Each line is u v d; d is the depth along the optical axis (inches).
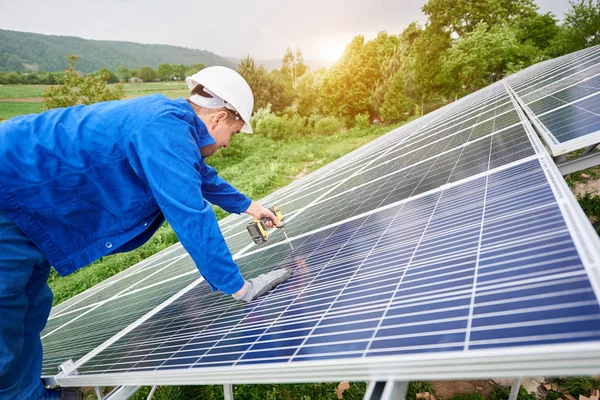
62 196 79.4
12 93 2674.7
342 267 93.2
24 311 87.3
